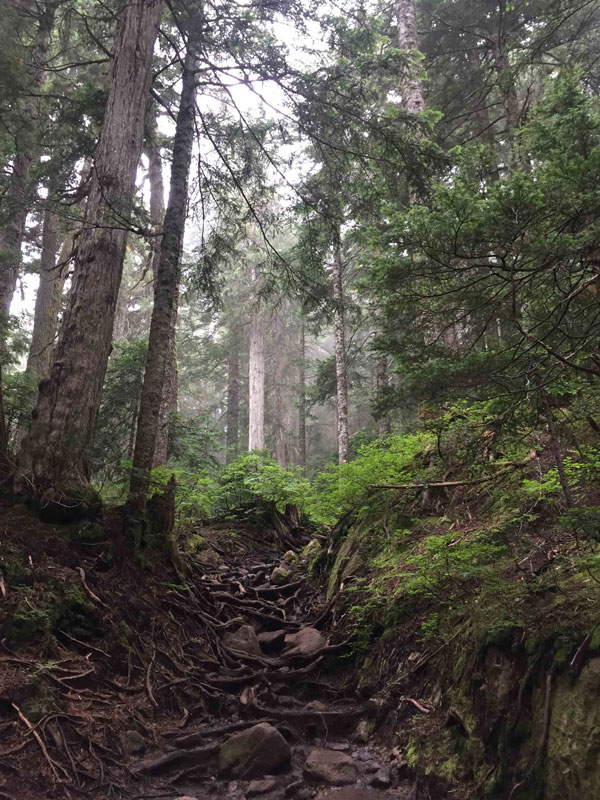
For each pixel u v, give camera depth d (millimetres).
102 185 6695
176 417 12586
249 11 7836
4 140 8883
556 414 4418
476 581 4336
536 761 2840
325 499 8953
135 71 7262
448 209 3309
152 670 4723
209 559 8430
